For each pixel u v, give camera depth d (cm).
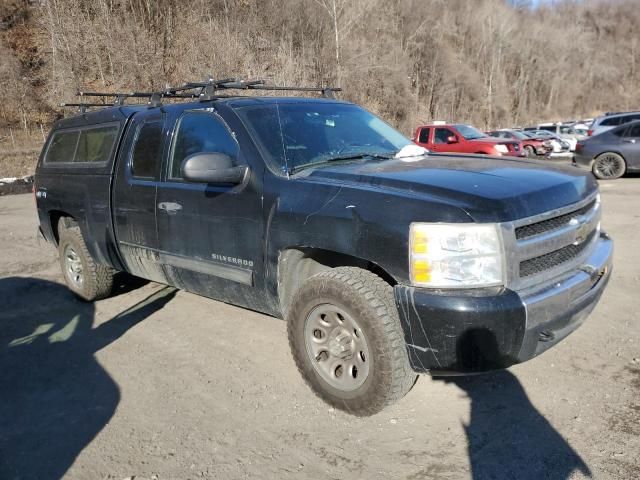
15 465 290
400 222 282
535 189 296
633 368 354
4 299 575
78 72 2441
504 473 264
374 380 297
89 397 358
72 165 524
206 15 2767
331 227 306
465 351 269
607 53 7575
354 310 298
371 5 3944
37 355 428
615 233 730
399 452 285
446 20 5616
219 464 283
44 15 2673
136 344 439
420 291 275
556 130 3081
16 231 985
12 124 2706
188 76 2373
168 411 336
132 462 288
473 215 269
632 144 1302
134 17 2606
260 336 442
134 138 457
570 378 346
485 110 5425
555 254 300
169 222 413
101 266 527
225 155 353
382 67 3609
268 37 2839
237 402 343
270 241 340
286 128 381
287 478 270
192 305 523
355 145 402
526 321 270
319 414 324
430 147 1692
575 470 263
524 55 6275
